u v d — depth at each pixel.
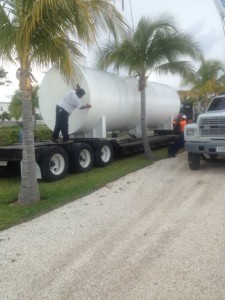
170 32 13.55
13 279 4.45
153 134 19.77
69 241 5.65
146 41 13.52
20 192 7.94
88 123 13.05
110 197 8.35
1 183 10.82
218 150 10.53
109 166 13.00
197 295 3.91
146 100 16.53
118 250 5.21
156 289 4.06
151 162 13.48
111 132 16.03
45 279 4.42
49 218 6.87
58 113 11.96
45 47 7.57
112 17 7.25
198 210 7.00
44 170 10.27
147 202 7.79
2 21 7.45
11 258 5.07
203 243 5.30
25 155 7.86
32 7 7.16
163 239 5.55
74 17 7.05
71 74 8.09
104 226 6.31
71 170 11.74
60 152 10.79
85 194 8.62
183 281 4.21
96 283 4.27
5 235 6.00
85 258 4.98
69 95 11.89
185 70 14.26
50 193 8.81
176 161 13.68
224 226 6.00
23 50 7.48
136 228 6.13
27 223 6.61
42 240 5.73
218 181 9.62
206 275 4.33
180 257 4.86
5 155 10.26
